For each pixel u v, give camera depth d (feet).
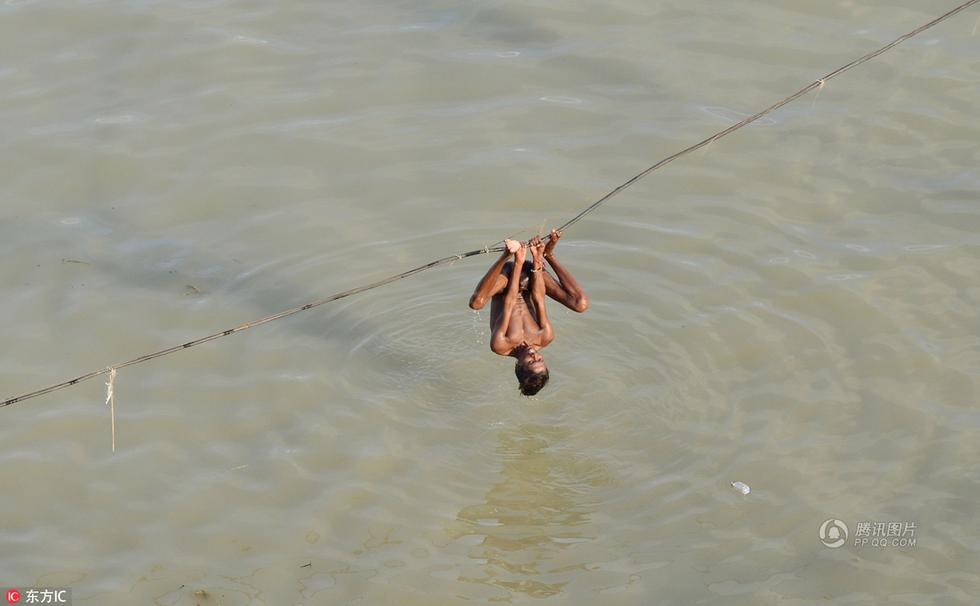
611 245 63.10
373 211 65.21
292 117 70.64
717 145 68.18
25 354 56.59
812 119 69.72
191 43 75.36
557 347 57.93
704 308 59.36
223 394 55.06
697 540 48.32
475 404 55.11
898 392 54.29
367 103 71.46
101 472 51.13
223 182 66.74
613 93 71.77
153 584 46.42
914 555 46.96
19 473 50.93
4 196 65.57
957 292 59.11
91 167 67.46
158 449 52.26
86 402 54.34
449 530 49.06
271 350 57.41
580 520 49.52
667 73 73.00
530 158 67.82
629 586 46.44
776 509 49.34
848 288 59.62
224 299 60.03
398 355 57.57
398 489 50.75
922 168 66.44
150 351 57.00
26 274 61.05
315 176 67.21
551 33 76.02
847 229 63.10
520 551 48.03
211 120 70.38
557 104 71.15
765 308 59.00
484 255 62.44
